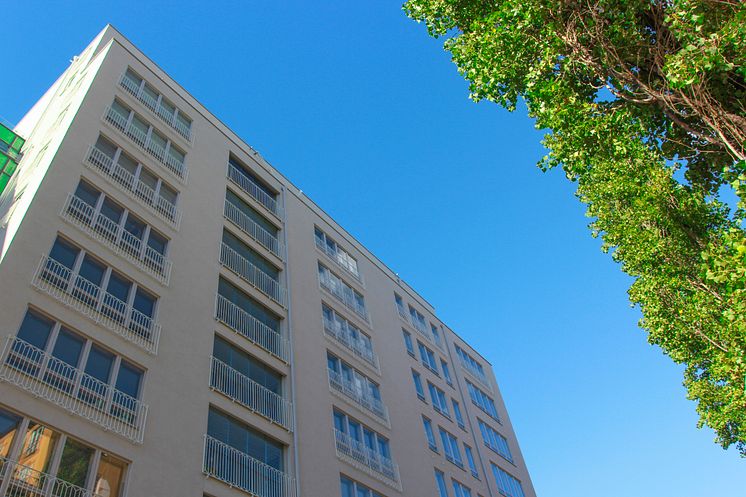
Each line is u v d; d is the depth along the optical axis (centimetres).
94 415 1480
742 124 909
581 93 1186
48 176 1769
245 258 2470
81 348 1570
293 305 2567
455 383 3753
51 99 2686
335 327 2819
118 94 2295
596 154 1303
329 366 2586
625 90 1085
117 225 1911
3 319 1409
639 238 1702
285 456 2025
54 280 1602
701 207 1595
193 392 1791
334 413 2412
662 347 1981
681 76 900
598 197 1848
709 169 1205
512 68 1180
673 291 1727
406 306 3778
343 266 3272
